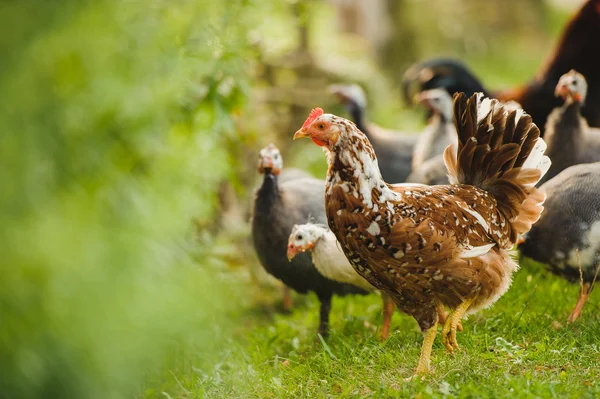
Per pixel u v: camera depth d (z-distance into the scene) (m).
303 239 8.25
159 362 6.73
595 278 8.26
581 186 8.23
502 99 12.59
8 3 4.27
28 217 4.27
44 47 4.36
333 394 6.85
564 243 8.22
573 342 7.38
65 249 4.25
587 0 11.83
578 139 9.60
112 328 4.54
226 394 7.27
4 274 4.19
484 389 6.21
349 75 18.08
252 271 11.24
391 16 25.86
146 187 5.11
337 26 25.53
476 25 28.89
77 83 4.55
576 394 6.04
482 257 6.81
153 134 5.20
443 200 6.78
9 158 4.23
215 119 8.34
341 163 6.57
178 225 5.27
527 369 6.90
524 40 29.89
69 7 4.47
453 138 11.62
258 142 13.40
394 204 6.57
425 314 6.93
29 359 4.34
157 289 4.89
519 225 7.28
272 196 8.84
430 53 25.98
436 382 6.57
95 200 4.67
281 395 6.95
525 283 9.64
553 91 12.02
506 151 7.01
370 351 7.61
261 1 8.53
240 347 8.41
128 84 4.90
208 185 7.79
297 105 16.11
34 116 4.40
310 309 10.65
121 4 4.82
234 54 8.48
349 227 6.61
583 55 11.88
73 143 4.66
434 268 6.61
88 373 4.55
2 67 4.25
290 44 17.25
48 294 4.29
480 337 7.68
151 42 5.19
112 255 4.64
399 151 12.52
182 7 6.54
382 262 6.66
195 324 5.40
